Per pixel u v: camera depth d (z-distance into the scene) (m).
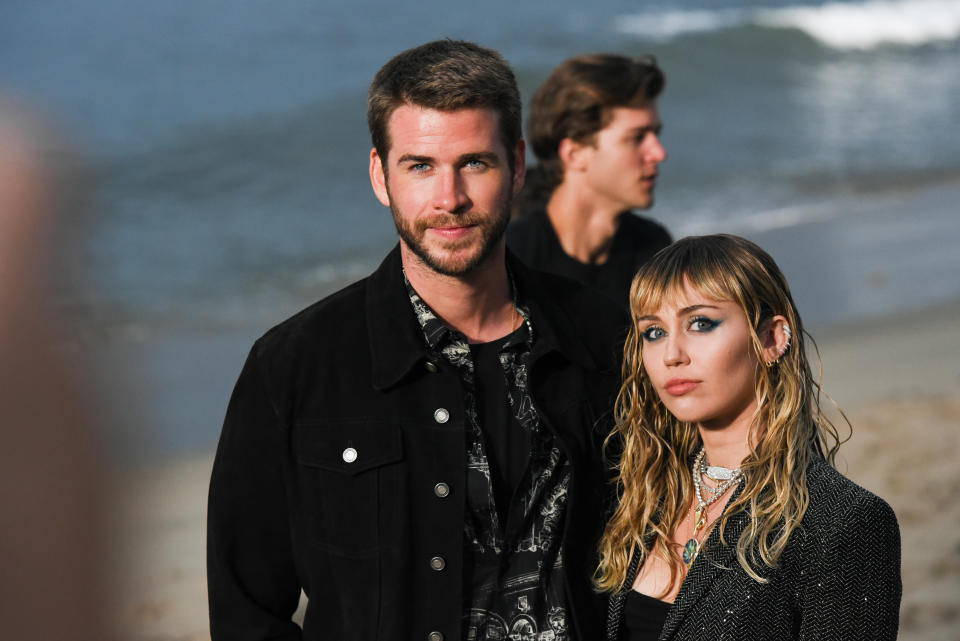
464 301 2.34
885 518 2.06
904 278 11.02
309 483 2.27
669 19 29.25
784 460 2.22
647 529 2.45
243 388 2.33
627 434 2.48
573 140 4.04
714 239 2.34
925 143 19.62
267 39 25.02
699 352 2.27
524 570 2.29
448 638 2.18
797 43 27.38
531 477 2.33
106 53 23.20
